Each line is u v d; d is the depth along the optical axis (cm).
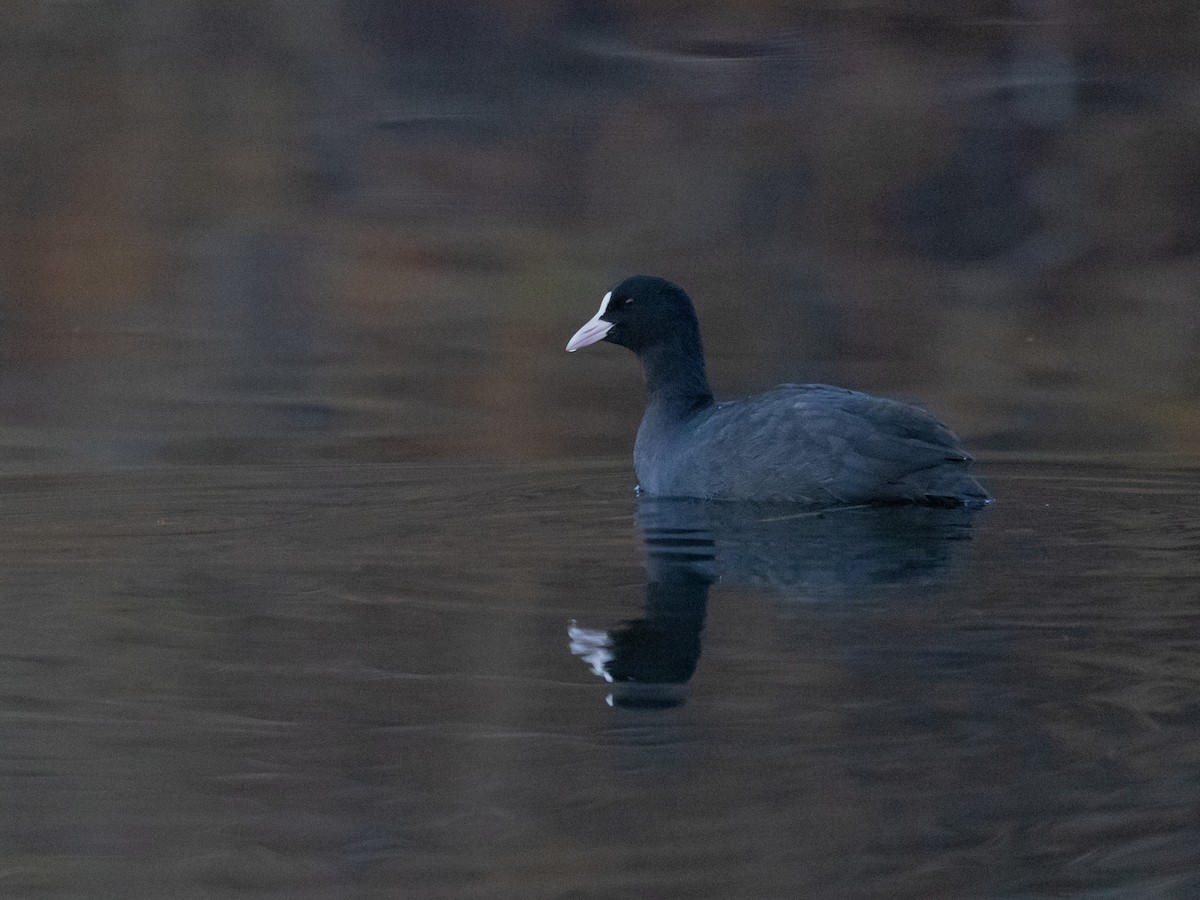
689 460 1280
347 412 1741
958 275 2480
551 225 2652
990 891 621
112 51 2945
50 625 946
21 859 654
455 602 984
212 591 1014
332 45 2973
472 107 2925
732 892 622
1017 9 2856
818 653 872
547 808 692
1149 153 2714
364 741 768
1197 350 2067
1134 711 786
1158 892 622
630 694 820
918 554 1073
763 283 2416
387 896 624
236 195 2695
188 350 2091
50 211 2625
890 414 1235
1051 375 1942
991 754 740
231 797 712
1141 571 1024
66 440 1591
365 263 2489
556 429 1650
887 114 2784
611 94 2931
